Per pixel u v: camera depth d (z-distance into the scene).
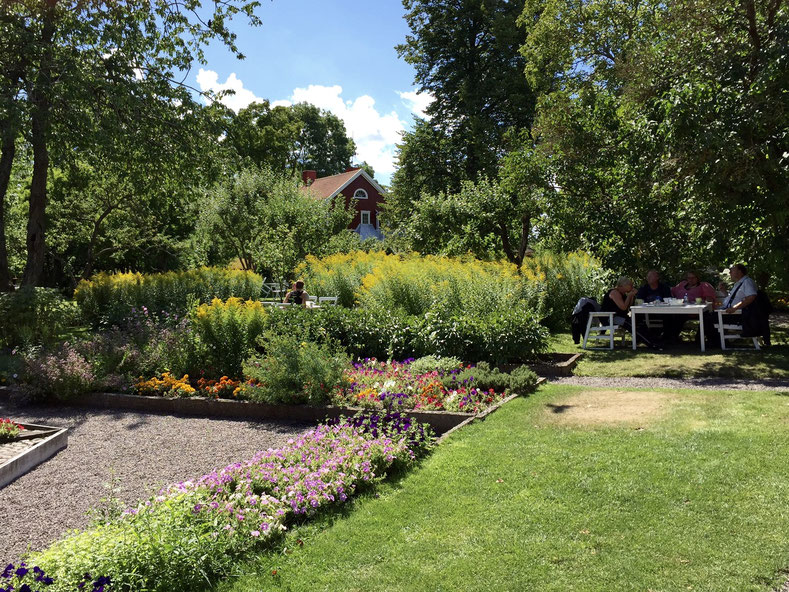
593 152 14.59
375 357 9.89
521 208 17.06
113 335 10.35
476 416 6.55
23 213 25.80
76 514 4.99
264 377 7.88
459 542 3.82
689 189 9.77
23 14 15.79
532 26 26.06
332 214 28.81
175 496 4.42
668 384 7.88
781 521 3.78
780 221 8.96
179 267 29.69
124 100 15.48
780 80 8.70
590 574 3.37
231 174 19.05
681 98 9.32
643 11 19.67
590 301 11.66
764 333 9.91
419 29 34.91
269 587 3.46
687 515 3.95
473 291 11.97
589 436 5.61
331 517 4.33
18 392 8.94
